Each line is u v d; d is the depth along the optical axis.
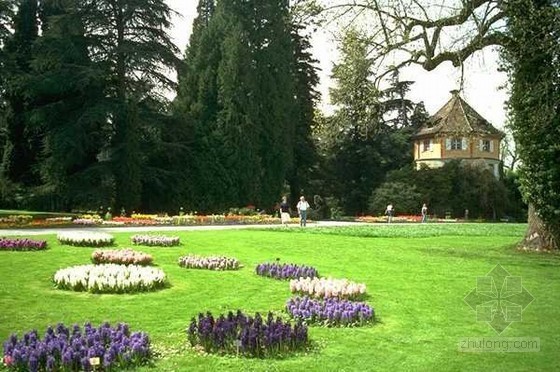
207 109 43.78
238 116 42.84
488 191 54.12
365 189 58.25
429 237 23.27
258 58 45.91
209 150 42.12
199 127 42.66
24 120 38.16
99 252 13.44
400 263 14.73
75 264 12.95
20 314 8.48
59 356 5.98
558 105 16.91
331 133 20.42
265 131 45.38
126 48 37.41
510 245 18.66
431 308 9.58
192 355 6.65
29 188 37.59
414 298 10.36
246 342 6.64
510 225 37.00
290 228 26.17
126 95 39.31
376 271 13.36
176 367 6.23
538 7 16.75
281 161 46.16
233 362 6.43
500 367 6.54
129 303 9.34
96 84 36.75
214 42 45.03
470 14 16.88
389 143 60.34
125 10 38.56
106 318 8.38
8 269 12.12
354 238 21.34
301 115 52.53
